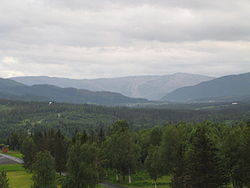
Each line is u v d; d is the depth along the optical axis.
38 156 81.44
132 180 119.38
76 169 80.88
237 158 73.75
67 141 128.88
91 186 81.94
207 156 65.25
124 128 140.62
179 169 75.38
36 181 79.94
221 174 65.50
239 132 77.56
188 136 127.00
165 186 104.62
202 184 64.62
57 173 134.75
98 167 86.44
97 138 157.50
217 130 136.50
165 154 105.25
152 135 146.62
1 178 63.41
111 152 117.12
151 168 106.06
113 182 116.88
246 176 68.12
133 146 117.75
